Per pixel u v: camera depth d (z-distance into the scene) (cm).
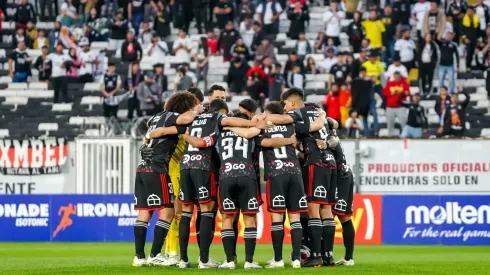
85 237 6669
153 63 8938
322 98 8412
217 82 8894
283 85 8175
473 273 3575
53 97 8981
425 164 7012
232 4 9119
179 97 3744
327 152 3772
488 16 8775
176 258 4031
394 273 3494
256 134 3591
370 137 7231
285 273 3338
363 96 7806
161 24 9006
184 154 3691
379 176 7031
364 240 6384
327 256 3859
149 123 3803
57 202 6719
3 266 4028
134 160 7425
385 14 8588
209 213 3688
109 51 9169
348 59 8162
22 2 9338
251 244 3634
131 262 4347
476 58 8731
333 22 8725
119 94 8306
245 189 3594
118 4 9312
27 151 7500
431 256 5031
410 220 6359
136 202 3750
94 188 7412
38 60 8888
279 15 9062
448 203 6328
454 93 8075
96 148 7394
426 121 7838
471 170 7000
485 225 6284
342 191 3891
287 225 6256
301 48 8800
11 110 8888
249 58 8669
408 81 8512
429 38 8381
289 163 3647
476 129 8419
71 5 9344
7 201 6750
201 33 9206
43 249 5769
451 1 8925
